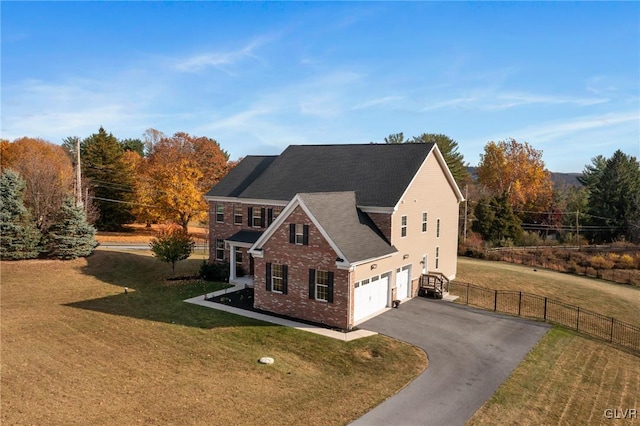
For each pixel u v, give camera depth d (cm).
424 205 2972
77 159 3959
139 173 6081
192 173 5622
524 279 3659
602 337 2206
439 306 2595
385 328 2152
